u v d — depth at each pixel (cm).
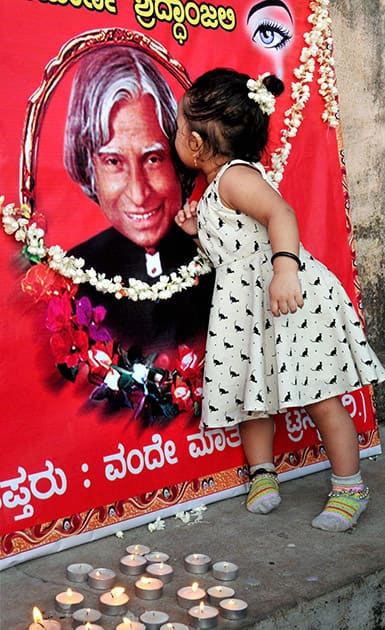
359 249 401
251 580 235
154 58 278
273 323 270
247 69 304
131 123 273
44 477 253
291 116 314
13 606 221
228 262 279
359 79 389
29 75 249
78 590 230
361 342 282
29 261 250
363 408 339
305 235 321
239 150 276
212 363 282
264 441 295
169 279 283
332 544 260
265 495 285
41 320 253
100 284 263
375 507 291
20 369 248
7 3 244
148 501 277
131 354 275
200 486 291
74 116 259
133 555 242
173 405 285
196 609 214
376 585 240
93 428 264
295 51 317
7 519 244
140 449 276
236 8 300
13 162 246
